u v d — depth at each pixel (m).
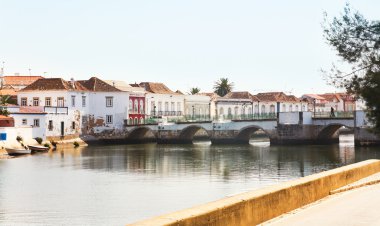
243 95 143.75
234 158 69.44
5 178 47.44
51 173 51.84
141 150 87.69
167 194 37.94
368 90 35.12
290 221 14.12
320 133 94.31
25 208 32.34
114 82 118.50
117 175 50.41
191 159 68.56
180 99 127.31
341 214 15.28
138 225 9.36
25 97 104.62
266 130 98.88
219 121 105.00
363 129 84.44
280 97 149.38
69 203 34.19
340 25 36.56
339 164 59.22
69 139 99.44
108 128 108.69
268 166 58.47
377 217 14.79
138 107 115.88
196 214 10.54
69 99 101.94
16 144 78.31
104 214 30.48
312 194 17.69
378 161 28.05
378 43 35.66
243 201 12.66
